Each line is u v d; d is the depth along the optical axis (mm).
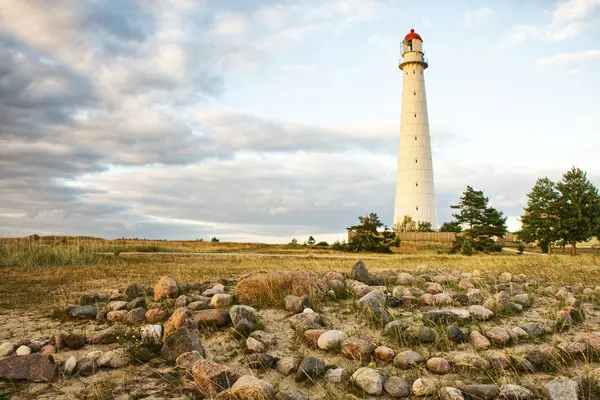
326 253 44469
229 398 5258
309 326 7828
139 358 6676
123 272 18453
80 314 9430
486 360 6184
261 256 33344
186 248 46188
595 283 12836
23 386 5848
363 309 8680
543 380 5734
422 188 72750
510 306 8961
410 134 73812
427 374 5980
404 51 76062
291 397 5152
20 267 21172
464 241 46000
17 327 8820
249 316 8141
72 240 28062
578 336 7418
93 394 5559
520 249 53344
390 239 54469
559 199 50125
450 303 9680
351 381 5688
